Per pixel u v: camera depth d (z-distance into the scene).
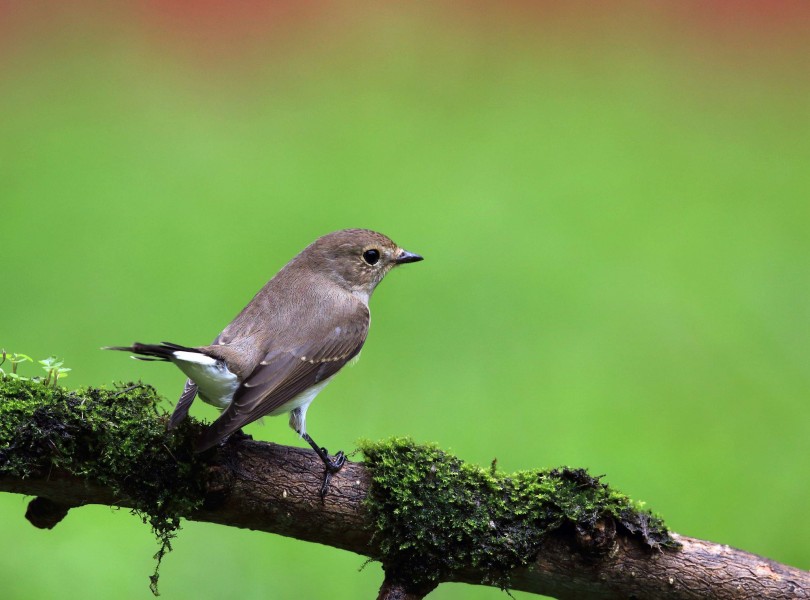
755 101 22.17
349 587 10.27
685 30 24.69
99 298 13.74
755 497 11.44
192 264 14.73
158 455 6.50
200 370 7.17
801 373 13.32
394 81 22.31
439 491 6.66
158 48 22.45
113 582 10.22
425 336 13.52
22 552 10.39
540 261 15.41
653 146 19.86
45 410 6.34
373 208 16.72
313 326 8.04
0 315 13.39
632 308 14.48
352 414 12.09
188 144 18.89
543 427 12.21
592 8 25.69
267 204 16.75
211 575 10.32
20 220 15.58
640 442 12.04
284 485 6.70
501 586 6.75
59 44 22.20
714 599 6.68
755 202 17.78
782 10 24.91
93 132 19.02
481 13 24.86
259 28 23.19
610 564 6.68
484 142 19.69
